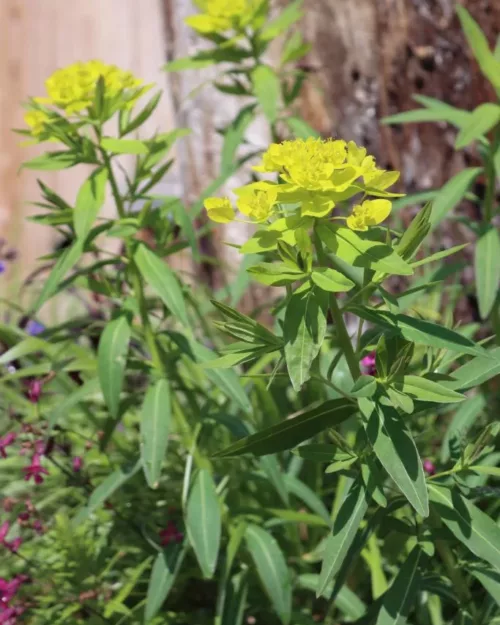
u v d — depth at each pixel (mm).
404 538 805
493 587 710
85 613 865
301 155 627
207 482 817
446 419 1005
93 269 820
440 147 1124
